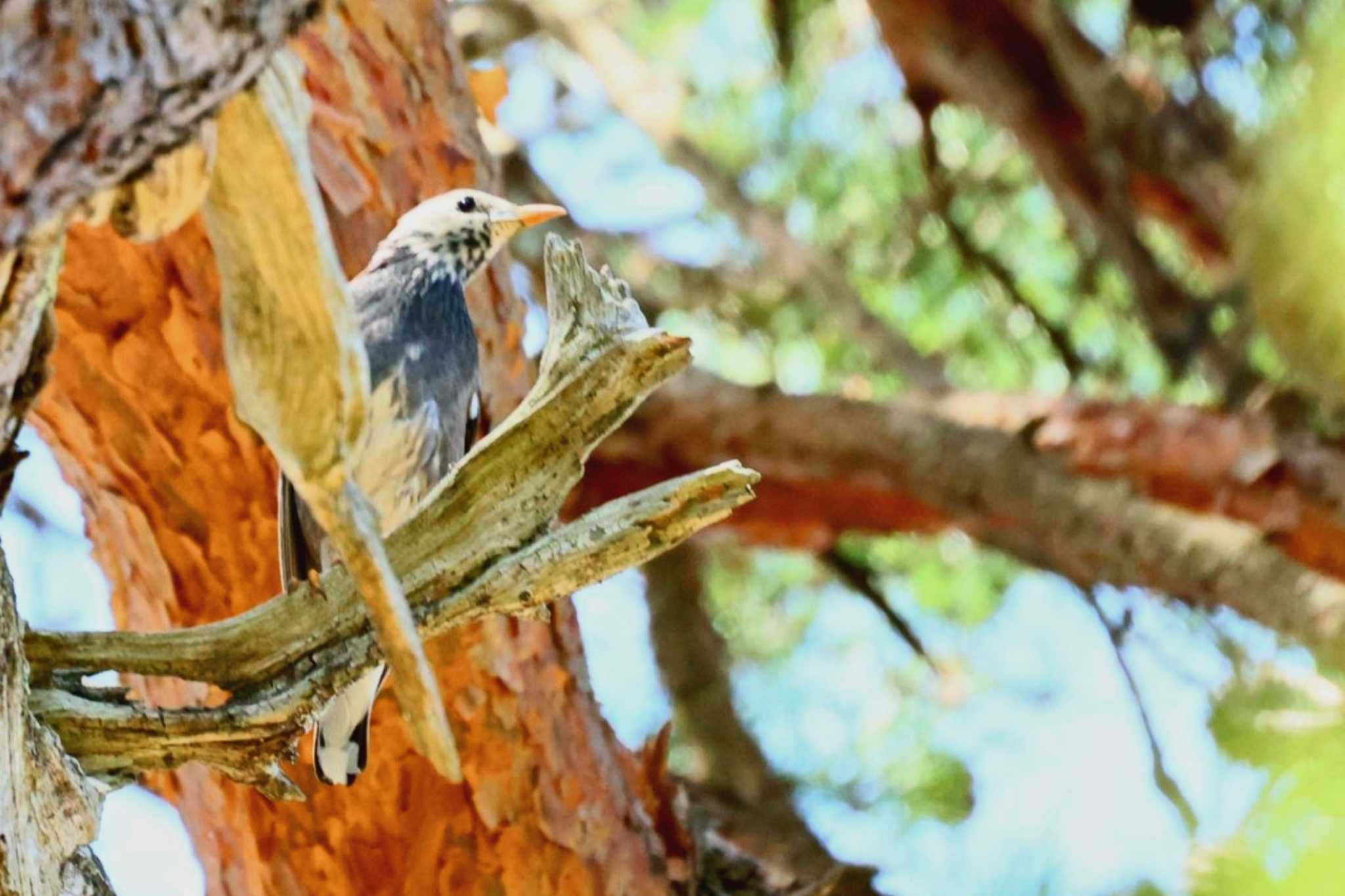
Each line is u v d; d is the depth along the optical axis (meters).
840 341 14.98
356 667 4.40
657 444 11.12
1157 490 10.70
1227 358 11.85
